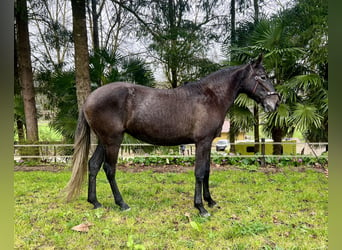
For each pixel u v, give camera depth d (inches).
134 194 149.8
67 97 261.7
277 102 123.0
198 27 288.8
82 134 120.4
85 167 121.4
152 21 290.5
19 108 291.0
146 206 129.7
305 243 92.0
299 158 228.8
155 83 284.0
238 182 174.6
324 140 234.4
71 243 93.0
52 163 245.4
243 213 120.3
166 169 219.6
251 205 130.8
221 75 122.3
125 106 115.8
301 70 230.5
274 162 228.1
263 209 125.1
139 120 115.8
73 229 102.3
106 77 243.4
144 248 84.9
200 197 118.3
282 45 217.3
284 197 142.0
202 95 118.6
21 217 113.7
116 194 124.3
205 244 92.0
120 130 116.9
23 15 235.0
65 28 301.7
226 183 171.8
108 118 114.7
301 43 234.2
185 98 117.6
